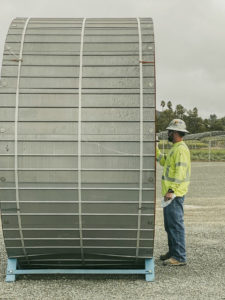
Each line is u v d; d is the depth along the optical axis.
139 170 5.68
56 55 5.94
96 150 5.68
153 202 5.71
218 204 13.42
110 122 5.71
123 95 5.76
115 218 5.78
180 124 7.01
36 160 5.70
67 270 6.09
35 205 5.77
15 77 5.84
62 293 5.63
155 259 7.34
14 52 5.96
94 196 5.72
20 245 6.00
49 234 5.90
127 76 5.82
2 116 5.74
